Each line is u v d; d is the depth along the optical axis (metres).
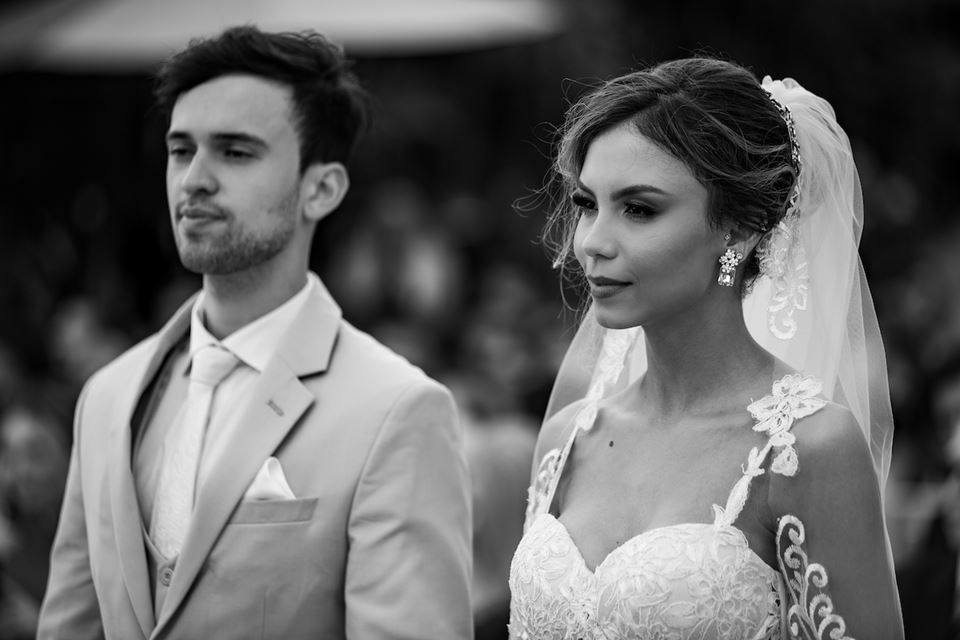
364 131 8.34
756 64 26.06
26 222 23.30
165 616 7.07
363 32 14.85
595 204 6.16
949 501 10.74
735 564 5.73
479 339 17.12
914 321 22.14
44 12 16.20
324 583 7.09
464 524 7.39
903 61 28.33
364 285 24.47
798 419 5.88
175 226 7.68
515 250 25.73
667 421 6.29
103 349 19.06
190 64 7.73
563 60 23.92
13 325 19.08
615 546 6.08
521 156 26.08
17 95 22.28
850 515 5.74
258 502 7.12
